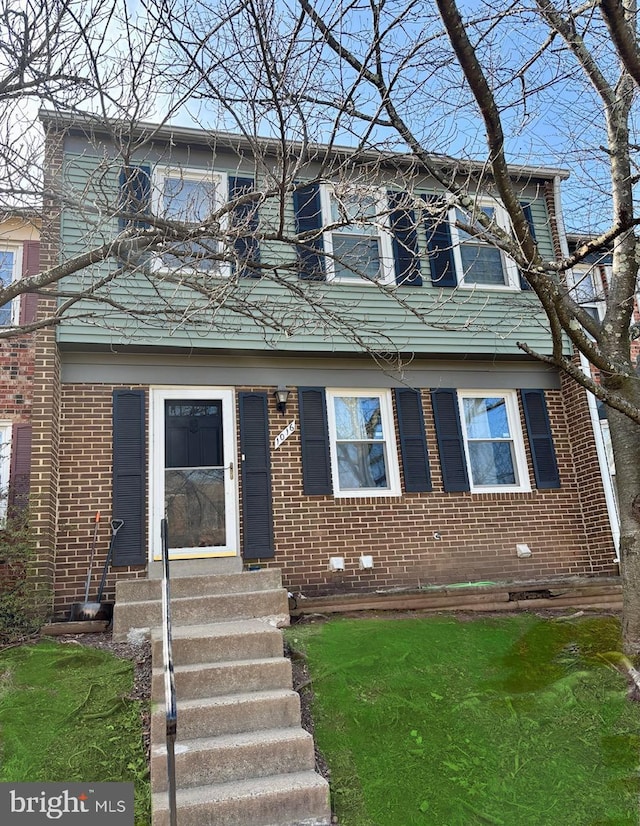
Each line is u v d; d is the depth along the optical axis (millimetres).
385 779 4312
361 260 9242
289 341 8672
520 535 9195
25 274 9414
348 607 7211
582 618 7012
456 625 6648
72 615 6785
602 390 4957
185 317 5254
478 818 4027
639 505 5688
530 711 5094
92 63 4738
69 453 7820
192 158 8812
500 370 9844
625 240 5902
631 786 4344
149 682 5211
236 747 4148
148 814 3895
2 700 4887
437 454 9219
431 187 9023
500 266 10102
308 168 9234
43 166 5820
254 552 8141
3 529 7277
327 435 8828
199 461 8352
